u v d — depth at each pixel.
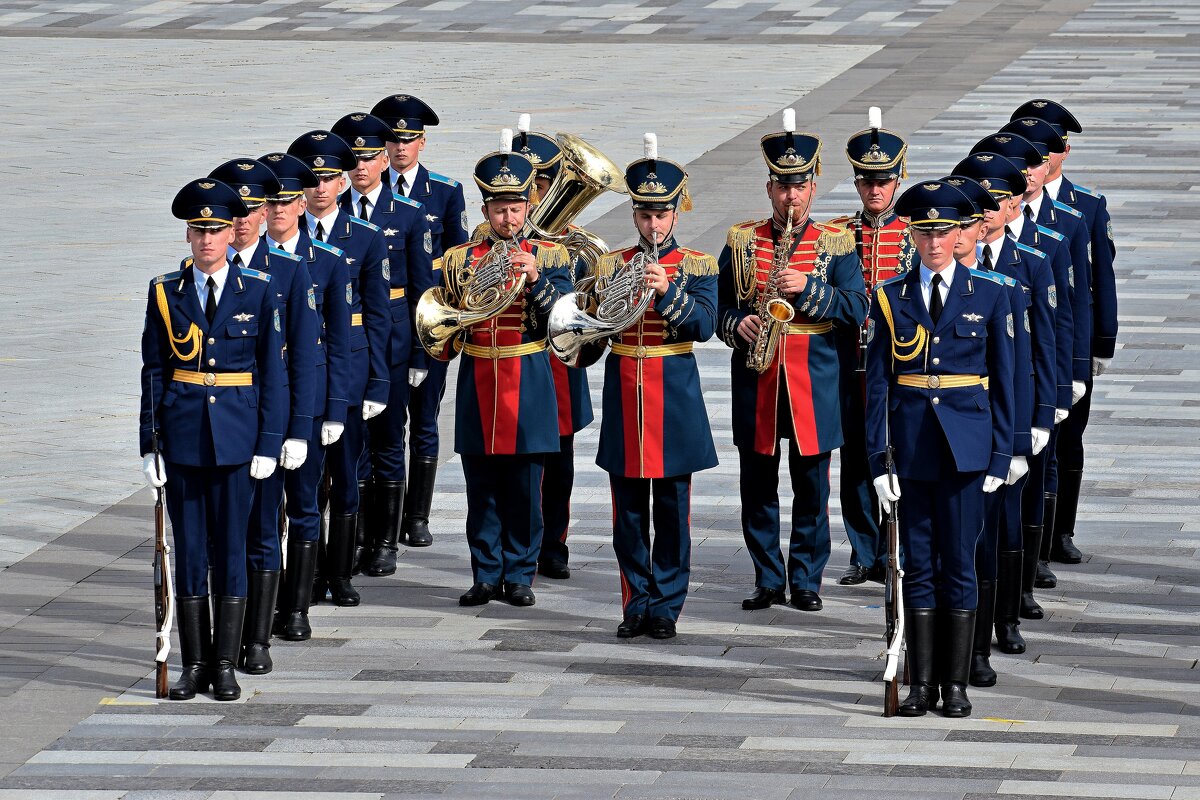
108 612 36.09
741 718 30.72
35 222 71.94
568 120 89.12
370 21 126.50
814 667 33.28
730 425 48.88
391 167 41.62
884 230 37.41
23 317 59.03
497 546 37.28
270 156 35.00
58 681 32.59
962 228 30.53
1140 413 48.19
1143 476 43.56
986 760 28.70
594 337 34.34
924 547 30.83
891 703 30.66
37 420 49.25
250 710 31.36
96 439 47.78
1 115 94.50
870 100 92.06
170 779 28.50
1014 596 33.62
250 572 33.19
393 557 39.34
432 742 29.86
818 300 35.56
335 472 36.88
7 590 37.25
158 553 31.88
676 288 34.53
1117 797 27.17
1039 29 115.38
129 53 114.81
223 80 104.06
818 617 36.03
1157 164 77.06
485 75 104.06
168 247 68.12
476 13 129.50
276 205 34.53
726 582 38.12
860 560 38.12
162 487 32.03
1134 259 63.09
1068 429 38.16
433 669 33.31
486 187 35.78
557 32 120.88
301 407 32.81
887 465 30.56
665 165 34.50
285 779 28.47
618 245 63.88
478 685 32.47
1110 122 85.50
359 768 28.84
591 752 29.34
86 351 55.44
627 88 98.69
